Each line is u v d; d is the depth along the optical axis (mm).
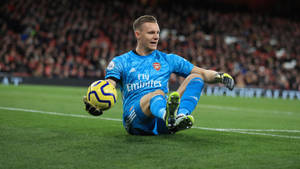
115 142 3814
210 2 37406
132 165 2918
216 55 27391
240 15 34281
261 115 8969
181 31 30125
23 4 27141
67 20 26969
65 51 24188
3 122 5086
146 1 35594
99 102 3869
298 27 34344
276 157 3277
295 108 12836
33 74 22359
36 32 25484
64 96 12641
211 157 3221
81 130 4633
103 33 27203
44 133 4285
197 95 3885
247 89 22594
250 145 3854
